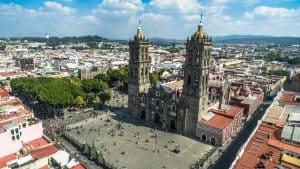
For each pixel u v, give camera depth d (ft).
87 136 366.43
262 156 236.43
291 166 217.77
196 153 323.98
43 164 224.74
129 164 292.81
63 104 430.20
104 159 287.89
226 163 298.15
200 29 345.92
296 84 608.60
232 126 378.53
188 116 376.68
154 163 296.30
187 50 357.61
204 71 354.33
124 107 515.91
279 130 297.94
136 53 433.07
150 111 431.84
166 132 390.83
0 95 364.17
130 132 387.14
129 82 458.09
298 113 345.31
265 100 599.98
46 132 374.63
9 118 258.16
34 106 499.51
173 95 403.95
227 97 476.54
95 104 526.57
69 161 233.14
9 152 231.50
